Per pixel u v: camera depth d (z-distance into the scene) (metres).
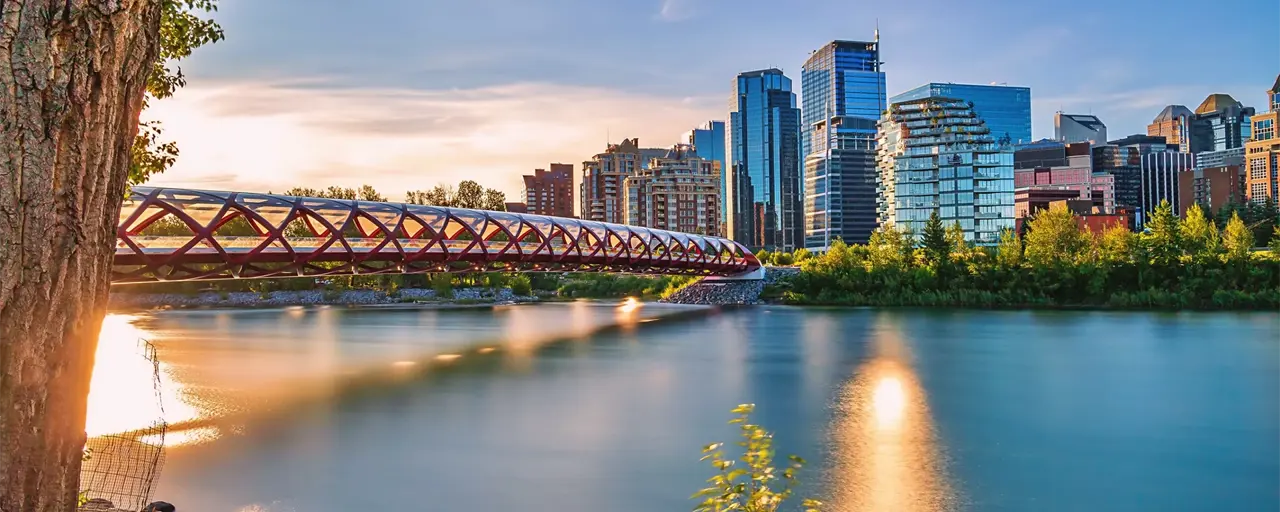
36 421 5.07
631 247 95.19
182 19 17.41
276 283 132.62
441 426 39.41
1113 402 44.81
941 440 36.72
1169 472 31.94
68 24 4.96
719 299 122.38
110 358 45.72
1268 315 88.75
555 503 28.25
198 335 79.00
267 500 28.28
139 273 45.59
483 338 77.50
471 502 28.36
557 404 44.81
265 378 52.81
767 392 48.31
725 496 12.34
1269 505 28.33
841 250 123.00
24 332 4.96
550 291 151.62
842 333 79.06
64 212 5.05
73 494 5.34
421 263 62.06
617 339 76.31
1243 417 40.88
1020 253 115.06
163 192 47.28
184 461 32.81
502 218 71.75
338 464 32.56
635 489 29.75
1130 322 84.69
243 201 50.84
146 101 17.91
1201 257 104.19
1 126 4.85
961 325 84.88
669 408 43.69
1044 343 69.56
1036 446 35.69
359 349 68.56
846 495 29.09
